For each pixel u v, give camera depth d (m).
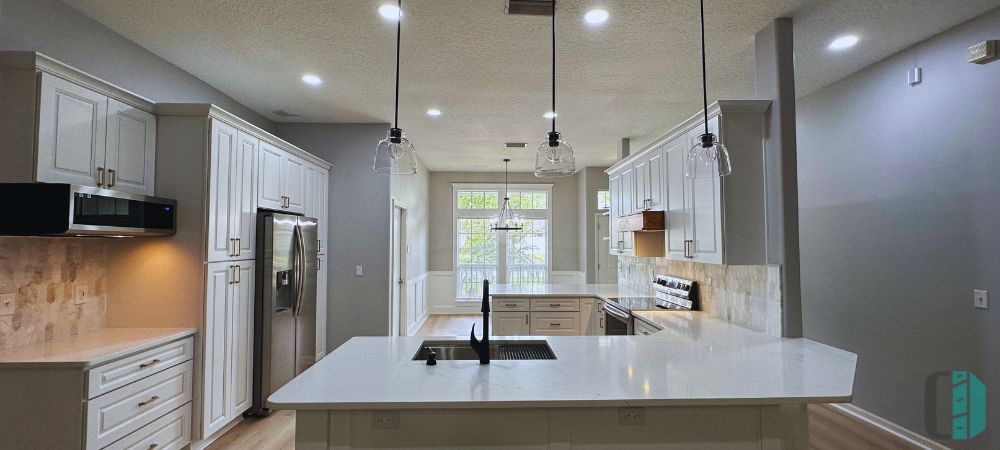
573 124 4.91
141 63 2.98
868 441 3.05
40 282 2.47
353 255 4.85
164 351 2.62
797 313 2.58
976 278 2.62
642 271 5.05
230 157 3.15
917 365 2.96
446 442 1.64
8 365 2.12
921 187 2.93
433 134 5.43
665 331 2.81
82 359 2.16
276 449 2.96
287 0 2.40
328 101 4.13
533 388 1.71
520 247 8.55
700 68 3.29
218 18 2.60
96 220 2.28
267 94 3.93
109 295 2.88
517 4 2.40
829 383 1.75
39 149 2.12
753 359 2.11
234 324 3.20
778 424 1.69
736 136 2.67
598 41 2.86
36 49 2.32
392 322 5.05
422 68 3.33
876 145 3.24
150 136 2.85
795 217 2.58
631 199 4.36
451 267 8.49
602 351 2.27
